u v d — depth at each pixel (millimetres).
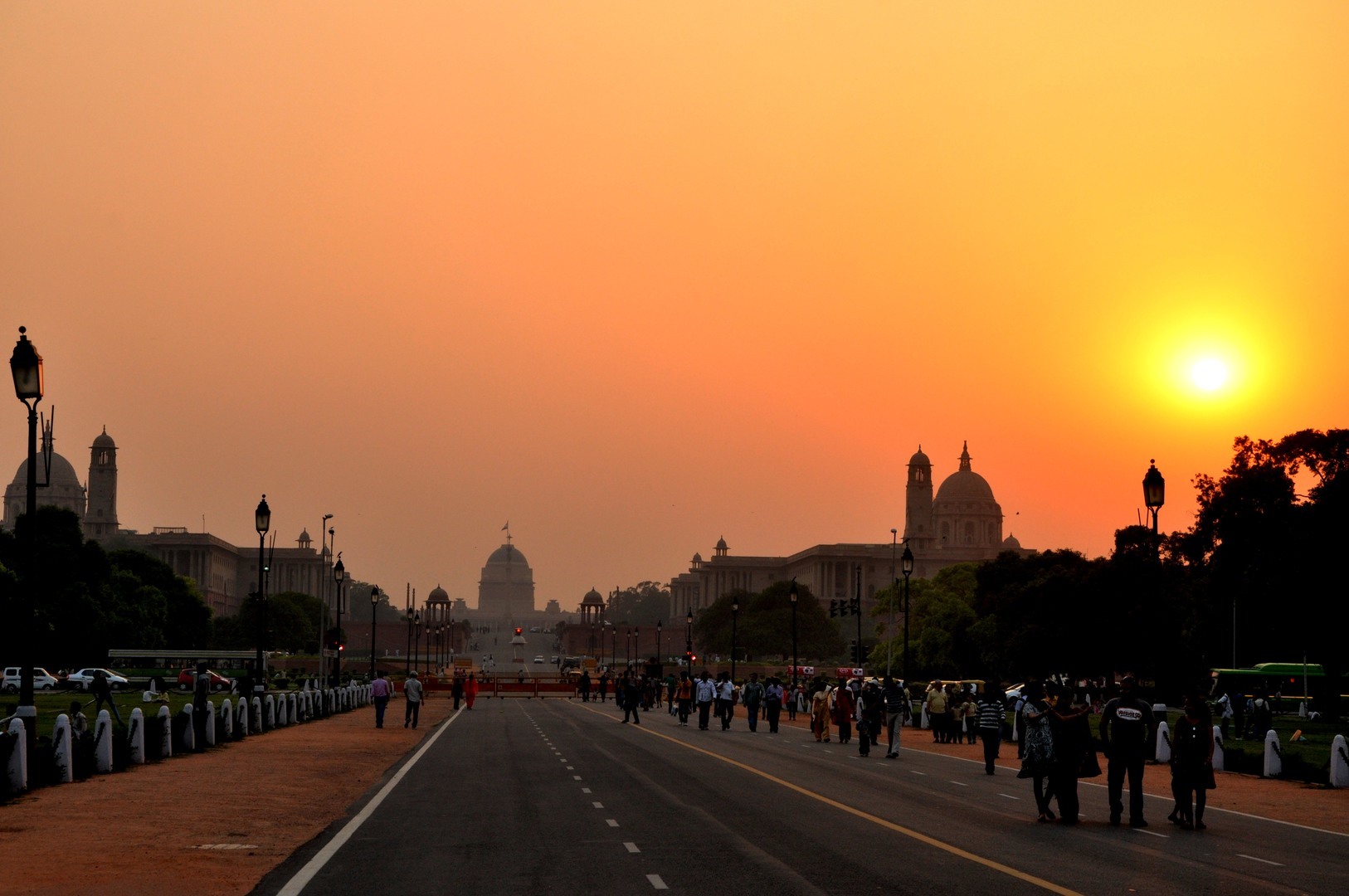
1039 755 29125
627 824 28031
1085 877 21328
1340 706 98625
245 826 27188
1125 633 103000
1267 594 89875
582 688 125000
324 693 82500
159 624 170875
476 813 30062
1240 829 28641
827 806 31891
